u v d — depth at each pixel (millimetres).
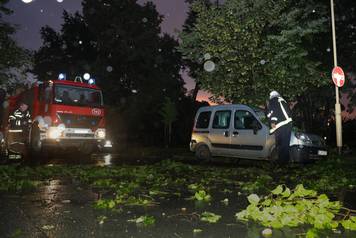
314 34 16281
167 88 41562
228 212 5270
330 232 4223
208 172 10156
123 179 8781
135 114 33250
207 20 16188
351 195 6691
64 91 15367
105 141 16594
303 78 15117
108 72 40156
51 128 14930
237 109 13078
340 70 12766
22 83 25969
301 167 11188
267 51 15430
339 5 16688
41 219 4879
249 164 13406
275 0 16094
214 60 17328
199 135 14297
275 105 9680
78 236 4160
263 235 4148
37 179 8797
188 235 4191
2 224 4641
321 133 21359
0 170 9969
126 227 4508
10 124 18156
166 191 7078
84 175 9320
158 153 20031
